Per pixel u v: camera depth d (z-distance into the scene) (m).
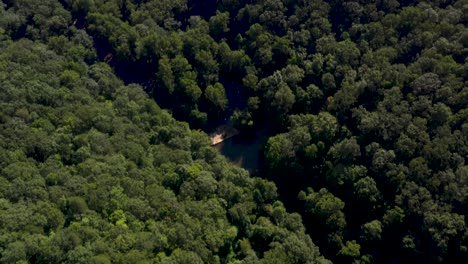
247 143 151.50
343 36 147.62
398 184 118.62
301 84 148.50
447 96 121.00
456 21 133.75
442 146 114.69
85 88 141.88
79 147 123.25
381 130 125.25
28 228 100.94
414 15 137.88
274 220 122.75
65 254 97.50
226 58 156.75
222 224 113.12
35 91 132.62
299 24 154.00
